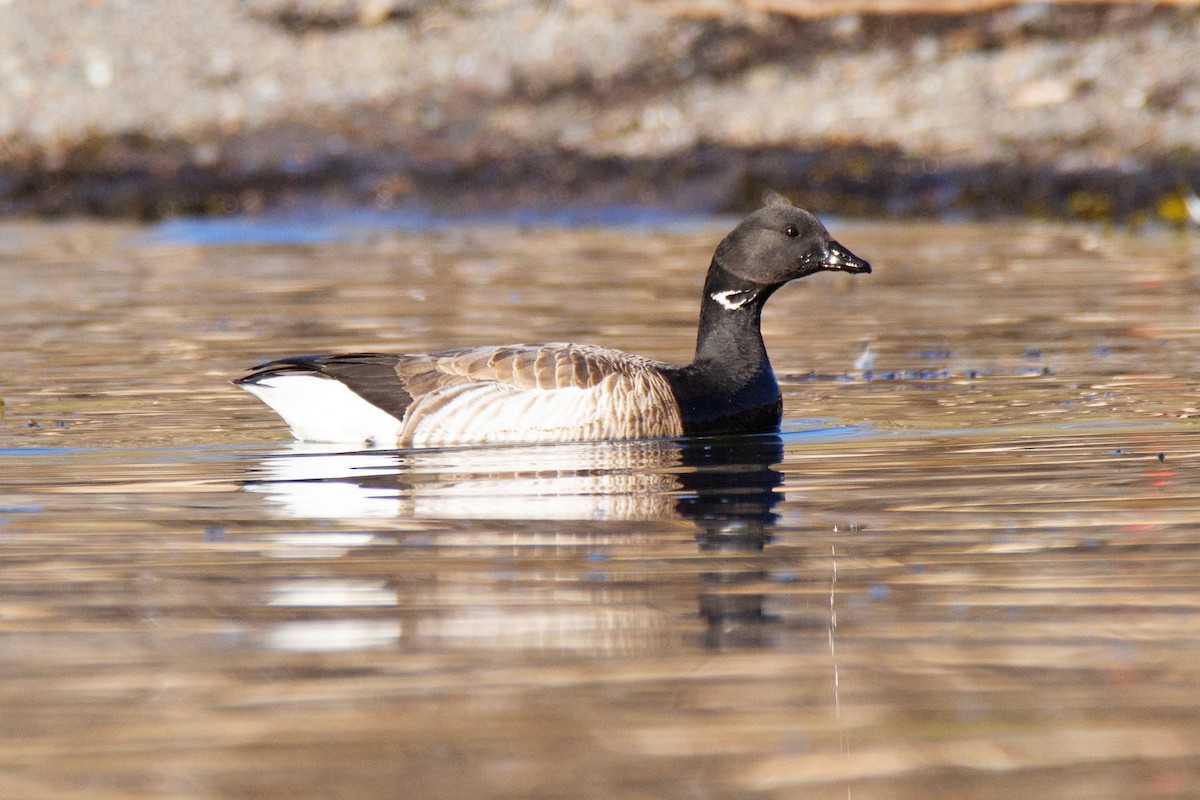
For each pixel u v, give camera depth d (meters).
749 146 35.38
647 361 14.32
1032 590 9.18
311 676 7.86
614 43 38.50
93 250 29.00
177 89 37.94
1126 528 10.51
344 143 36.44
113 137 36.47
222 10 39.66
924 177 33.72
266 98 37.72
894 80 36.94
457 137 36.50
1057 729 7.16
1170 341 18.41
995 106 35.62
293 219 33.78
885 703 7.50
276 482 12.02
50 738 7.12
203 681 7.80
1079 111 35.00
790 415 14.86
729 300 14.61
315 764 6.82
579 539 10.33
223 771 6.76
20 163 35.62
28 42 38.84
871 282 24.20
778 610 8.85
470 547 10.12
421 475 12.22
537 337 18.89
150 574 9.58
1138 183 32.47
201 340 18.86
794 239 14.45
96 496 11.62
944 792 6.55
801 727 7.21
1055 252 27.16
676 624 8.60
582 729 7.20
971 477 12.08
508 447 13.27
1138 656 8.08
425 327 19.72
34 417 14.61
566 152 35.75
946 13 38.31
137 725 7.25
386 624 8.61
